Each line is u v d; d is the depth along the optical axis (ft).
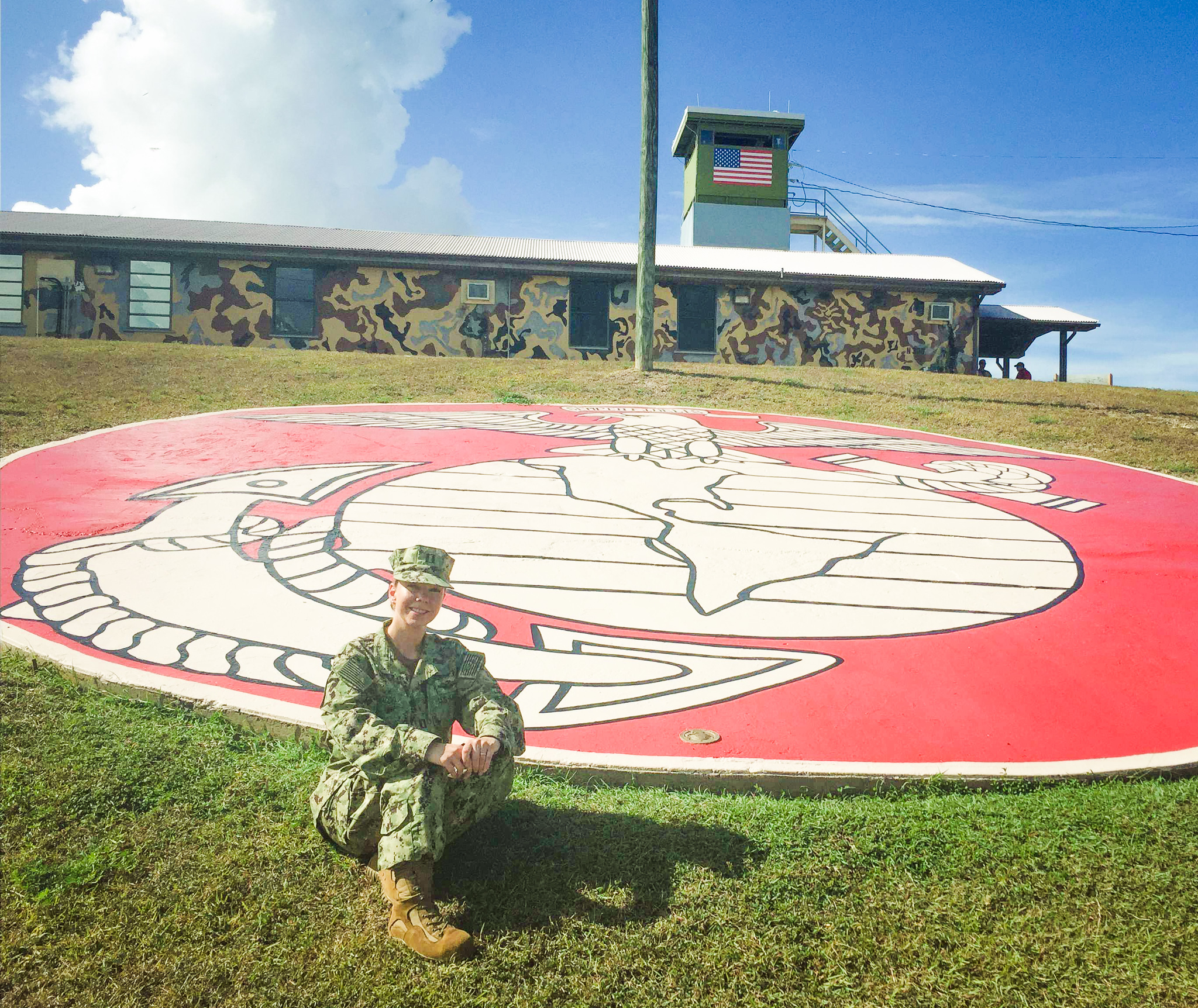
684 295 82.89
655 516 27.86
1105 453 42.11
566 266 79.41
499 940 8.99
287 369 53.11
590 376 56.80
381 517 26.53
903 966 8.82
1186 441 44.83
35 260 75.05
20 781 11.68
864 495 31.86
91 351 54.29
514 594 21.12
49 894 9.48
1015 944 9.12
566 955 8.84
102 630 18.08
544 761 13.08
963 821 11.57
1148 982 8.58
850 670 17.66
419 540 24.64
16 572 21.40
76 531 24.53
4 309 74.95
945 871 10.39
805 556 24.82
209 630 18.25
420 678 10.55
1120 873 10.37
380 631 10.71
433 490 29.58
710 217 110.83
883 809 11.93
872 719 15.49
